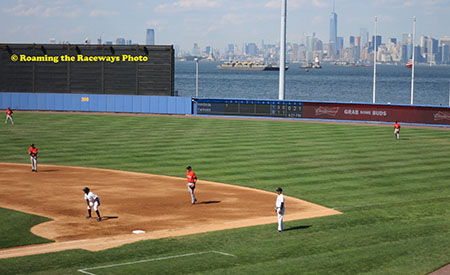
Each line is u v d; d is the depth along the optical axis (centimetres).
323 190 4425
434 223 3428
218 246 2923
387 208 3841
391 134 7831
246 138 7256
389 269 2553
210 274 2456
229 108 10125
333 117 9488
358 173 5081
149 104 10469
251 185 4603
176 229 3303
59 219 3500
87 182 4678
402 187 4541
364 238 3075
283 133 7806
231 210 3800
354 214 3669
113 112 10600
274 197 4197
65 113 10406
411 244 2956
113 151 6234
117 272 2477
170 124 8856
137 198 4131
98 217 3481
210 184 4634
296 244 2955
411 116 8988
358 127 8638
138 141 6969
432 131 8219
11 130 7906
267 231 3241
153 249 2864
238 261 2650
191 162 5591
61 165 5459
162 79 10375
